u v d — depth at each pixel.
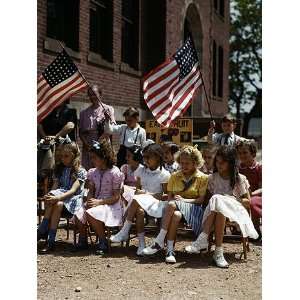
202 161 6.31
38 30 9.55
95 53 12.05
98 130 8.44
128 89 13.73
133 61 14.43
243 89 38.16
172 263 5.80
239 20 37.50
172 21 15.47
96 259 5.97
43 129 8.72
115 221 6.23
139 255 6.09
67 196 6.44
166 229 5.97
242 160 6.98
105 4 12.82
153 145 6.66
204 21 20.48
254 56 37.72
